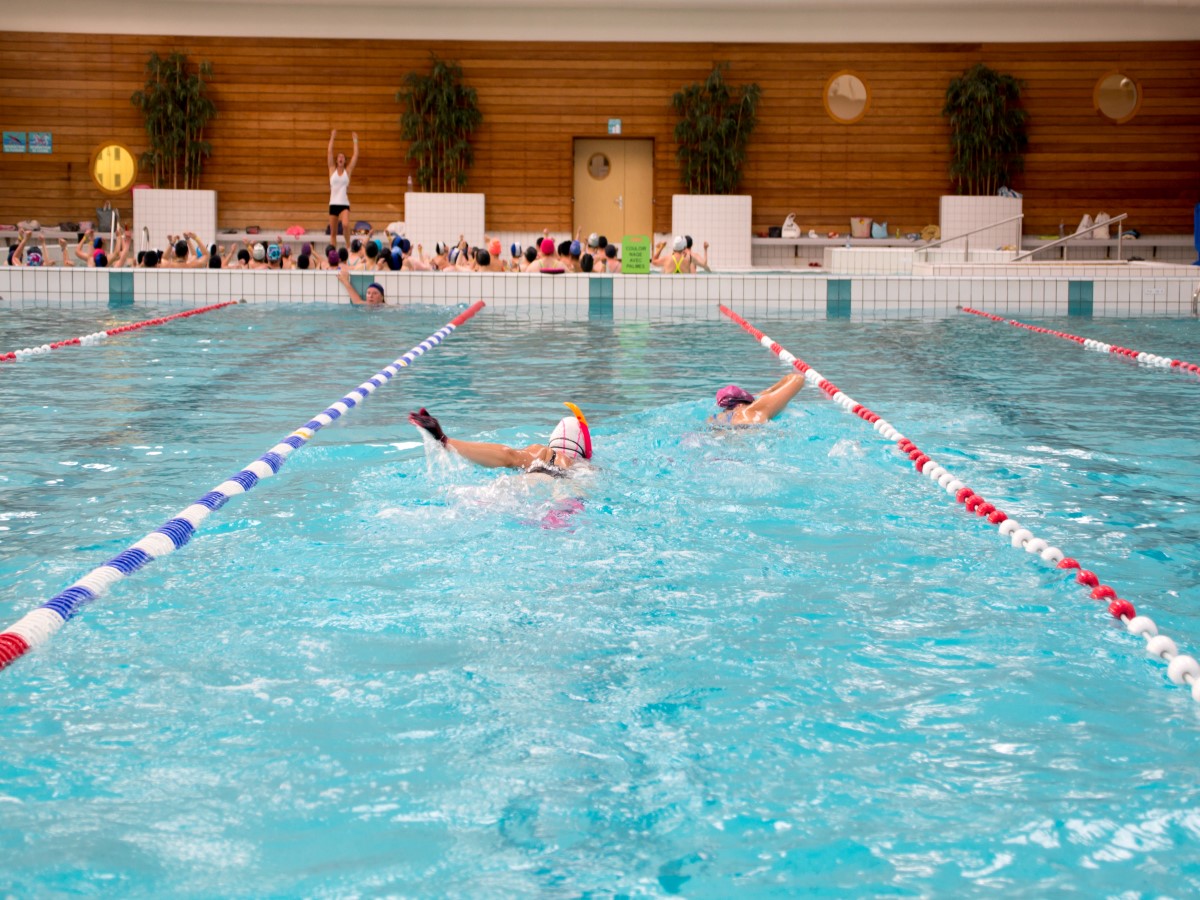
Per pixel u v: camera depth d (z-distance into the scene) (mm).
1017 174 20688
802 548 3779
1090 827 2045
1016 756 2326
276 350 9117
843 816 2086
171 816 2082
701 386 7387
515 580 3420
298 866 1926
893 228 20766
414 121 20016
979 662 2822
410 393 7039
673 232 19938
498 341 9953
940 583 3438
